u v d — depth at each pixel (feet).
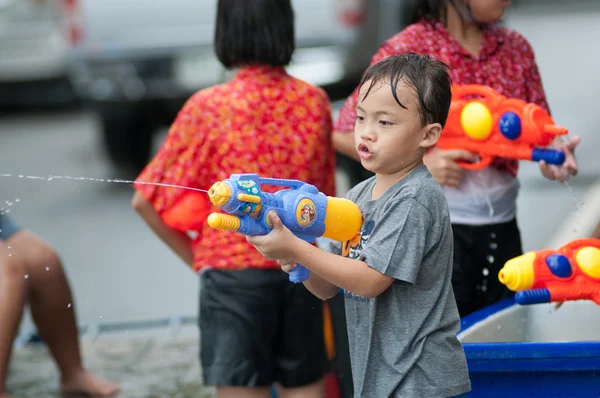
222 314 20.74
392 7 50.52
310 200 15.40
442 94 15.70
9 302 24.94
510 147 20.80
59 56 75.15
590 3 126.00
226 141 20.65
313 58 49.75
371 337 15.93
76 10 52.24
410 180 15.85
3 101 77.66
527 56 22.67
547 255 18.97
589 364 18.45
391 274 15.24
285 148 20.89
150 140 54.65
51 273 26.89
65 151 65.41
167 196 21.04
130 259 41.98
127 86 52.37
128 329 31.48
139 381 28.25
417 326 15.65
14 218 49.88
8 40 75.05
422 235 15.42
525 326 21.49
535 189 46.88
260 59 20.94
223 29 21.07
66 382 27.66
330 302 22.85
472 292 22.13
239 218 14.71
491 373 18.49
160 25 51.85
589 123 59.98
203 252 21.13
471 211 21.76
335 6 49.80
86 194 54.95
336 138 21.85
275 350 21.31
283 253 14.90
